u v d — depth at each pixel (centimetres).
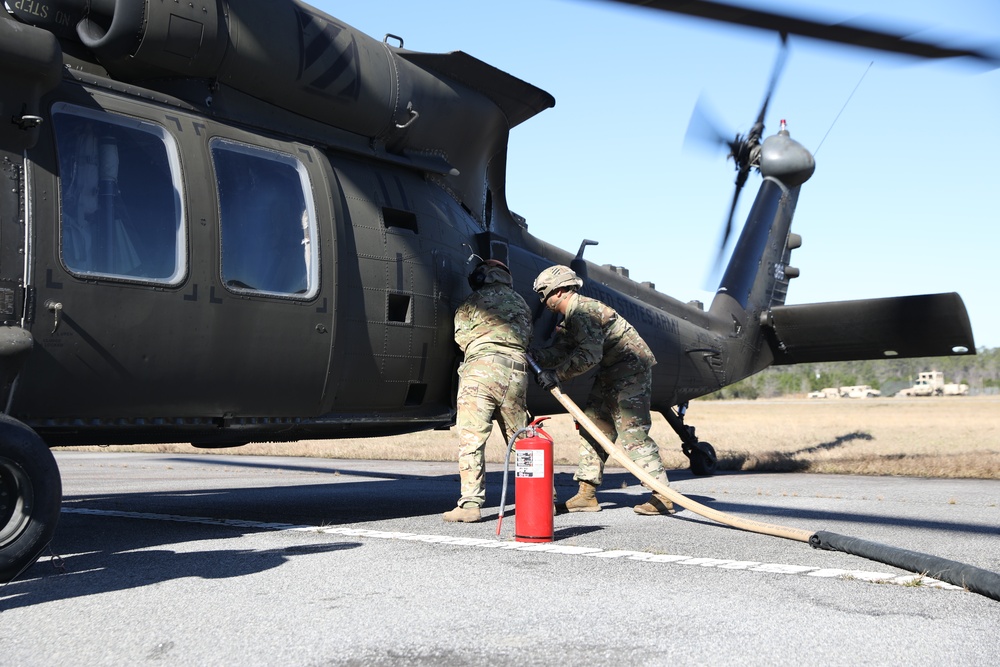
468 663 240
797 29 162
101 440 441
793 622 286
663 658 245
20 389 386
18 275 381
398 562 392
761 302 1159
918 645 259
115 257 417
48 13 428
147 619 287
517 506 459
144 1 432
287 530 495
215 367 452
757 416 5228
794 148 1211
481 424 541
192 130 459
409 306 555
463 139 628
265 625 279
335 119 534
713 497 711
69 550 423
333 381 509
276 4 491
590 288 814
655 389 934
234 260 463
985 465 990
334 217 514
